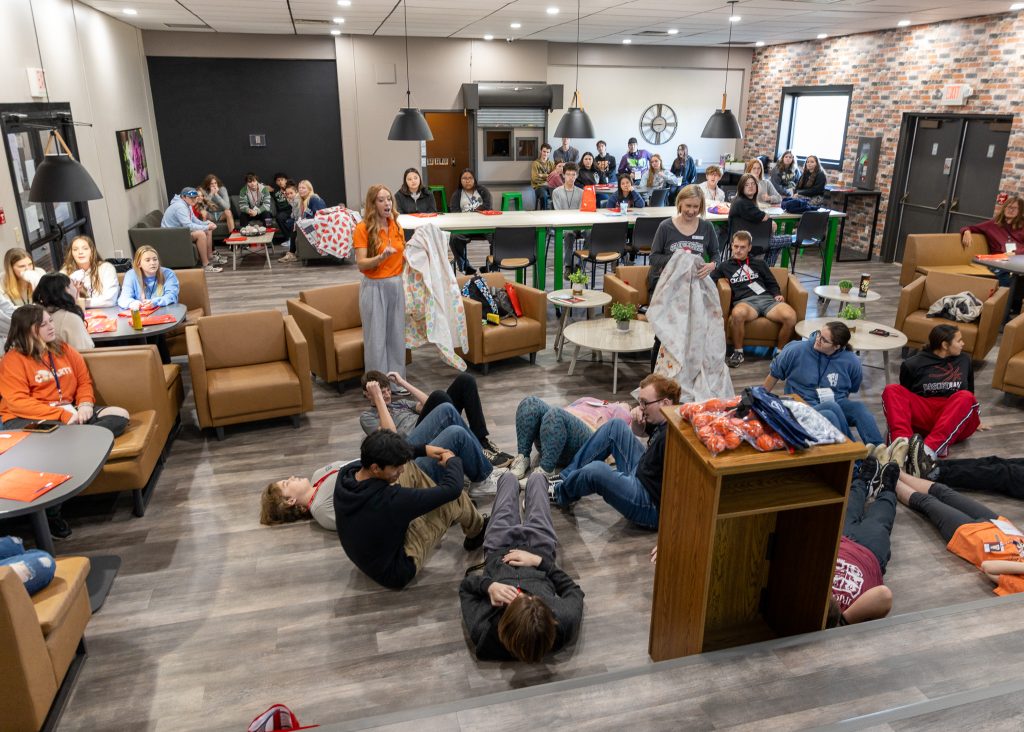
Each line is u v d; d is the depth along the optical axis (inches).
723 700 83.5
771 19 343.0
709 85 518.3
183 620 116.8
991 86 320.2
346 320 224.1
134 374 156.3
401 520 113.8
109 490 141.6
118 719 97.4
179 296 234.7
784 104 481.4
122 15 332.2
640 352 249.1
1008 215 282.5
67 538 138.9
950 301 227.3
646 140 522.0
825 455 82.4
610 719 81.4
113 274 210.4
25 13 235.8
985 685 86.1
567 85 494.9
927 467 153.7
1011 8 298.2
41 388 144.6
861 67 404.5
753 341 235.9
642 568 129.6
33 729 89.8
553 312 295.4
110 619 117.0
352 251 378.3
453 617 117.5
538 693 85.2
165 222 361.4
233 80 427.2
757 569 101.7
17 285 184.2
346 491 114.0
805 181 401.7
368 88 436.8
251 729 78.0
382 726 81.2
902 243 386.9
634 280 246.2
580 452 149.6
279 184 421.1
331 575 128.5
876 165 397.1
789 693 84.4
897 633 94.8
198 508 150.4
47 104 249.3
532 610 95.7
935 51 350.3
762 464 81.0
